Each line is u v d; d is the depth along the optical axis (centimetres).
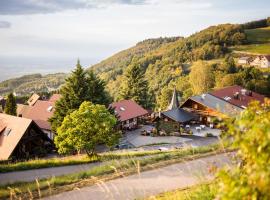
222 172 389
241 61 13062
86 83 4512
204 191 784
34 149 3959
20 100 10181
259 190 342
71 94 4394
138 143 4672
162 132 5175
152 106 7781
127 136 5169
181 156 1672
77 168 2289
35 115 5794
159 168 1454
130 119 5722
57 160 2530
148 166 1493
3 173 2142
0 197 1304
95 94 4728
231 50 15325
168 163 1514
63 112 4378
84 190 1274
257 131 376
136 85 7444
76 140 2759
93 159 2605
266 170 341
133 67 7462
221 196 375
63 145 2878
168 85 11612
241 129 414
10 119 4097
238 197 353
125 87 7531
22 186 1565
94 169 1647
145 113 6091
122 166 1606
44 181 1611
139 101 7388
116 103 5931
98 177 1421
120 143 4622
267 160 356
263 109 455
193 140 4709
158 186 1228
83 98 4406
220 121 461
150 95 7919
